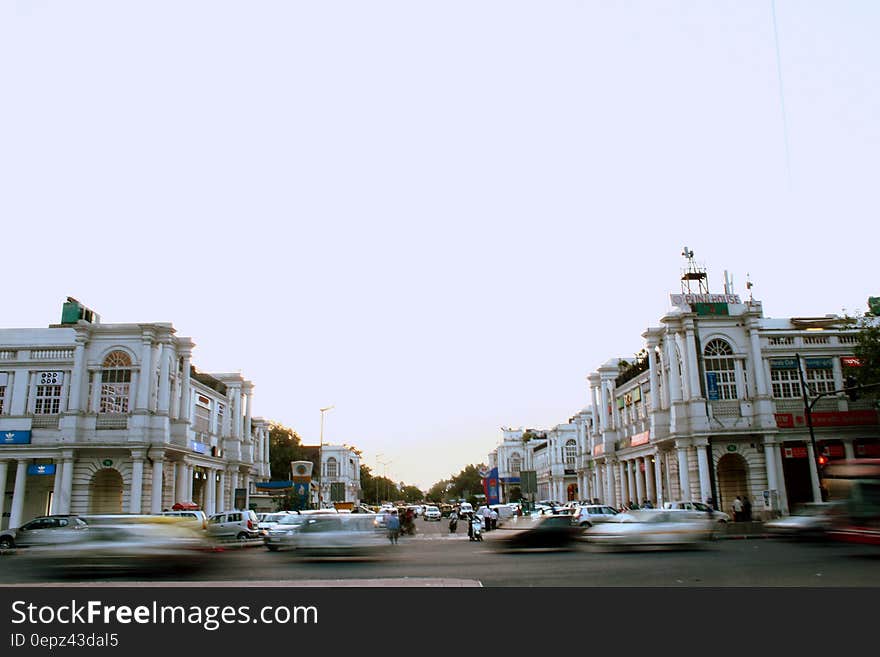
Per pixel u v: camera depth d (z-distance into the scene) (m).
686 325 45.09
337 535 21.42
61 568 16.81
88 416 41.84
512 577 15.47
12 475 43.47
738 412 44.12
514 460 135.88
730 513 46.12
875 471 21.00
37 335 45.81
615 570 16.83
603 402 60.84
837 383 45.69
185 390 46.09
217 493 55.06
